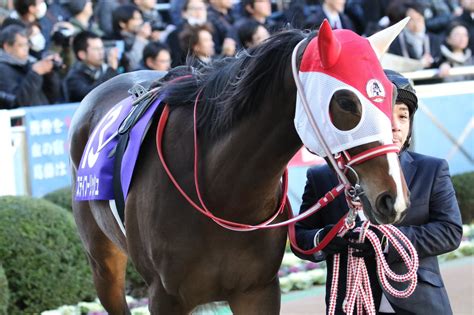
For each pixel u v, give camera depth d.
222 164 4.14
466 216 10.05
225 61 4.38
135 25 10.39
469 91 10.61
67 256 7.05
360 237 4.01
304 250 4.27
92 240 5.65
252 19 10.66
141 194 4.50
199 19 10.43
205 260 4.29
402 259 4.09
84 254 7.20
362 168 3.47
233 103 4.04
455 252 9.12
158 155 4.45
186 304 4.47
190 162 4.28
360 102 3.46
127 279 7.63
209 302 4.54
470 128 10.64
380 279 3.96
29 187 8.66
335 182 4.32
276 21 11.46
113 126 5.12
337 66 3.52
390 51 11.75
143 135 4.57
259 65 3.93
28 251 6.84
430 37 12.15
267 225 4.15
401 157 4.22
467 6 12.84
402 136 4.05
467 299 7.21
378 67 3.54
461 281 7.92
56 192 8.48
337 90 3.50
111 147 4.99
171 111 4.54
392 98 3.54
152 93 4.83
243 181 4.09
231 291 4.45
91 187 5.07
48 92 9.66
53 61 9.77
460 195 9.98
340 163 3.55
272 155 4.01
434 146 10.33
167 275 4.37
